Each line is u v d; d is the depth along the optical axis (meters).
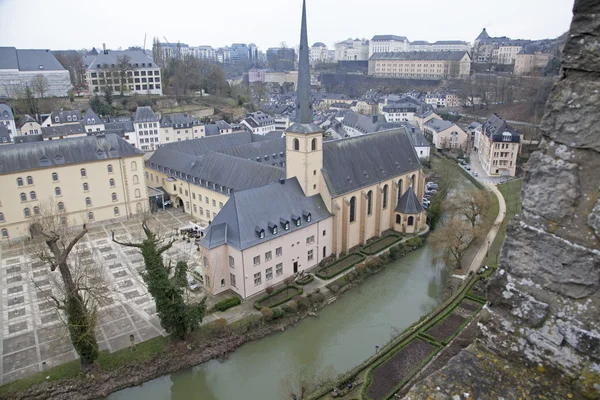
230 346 54.22
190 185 97.75
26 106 163.12
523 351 10.88
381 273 74.44
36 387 46.28
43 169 85.38
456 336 51.88
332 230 76.19
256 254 63.69
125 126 148.25
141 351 51.66
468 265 72.81
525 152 142.00
